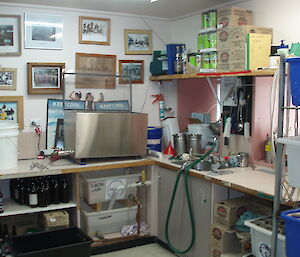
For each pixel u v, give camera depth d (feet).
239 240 9.60
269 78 10.71
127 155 11.89
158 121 14.90
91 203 11.62
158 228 12.39
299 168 6.59
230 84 11.32
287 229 6.67
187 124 14.33
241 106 11.04
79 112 11.57
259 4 11.18
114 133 11.58
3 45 12.14
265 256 7.81
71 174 11.55
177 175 10.87
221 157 11.37
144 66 14.46
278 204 7.12
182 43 14.40
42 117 12.75
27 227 12.03
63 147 12.54
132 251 11.88
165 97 14.94
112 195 11.89
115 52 13.89
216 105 12.80
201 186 10.11
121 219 12.26
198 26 13.62
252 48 9.99
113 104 13.66
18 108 12.35
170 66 13.20
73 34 13.09
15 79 12.30
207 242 10.02
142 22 14.33
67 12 12.93
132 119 11.80
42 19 12.59
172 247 11.41
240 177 9.45
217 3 12.28
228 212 9.34
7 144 10.57
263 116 10.80
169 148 13.34
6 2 12.00
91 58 13.41
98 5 12.57
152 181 12.30
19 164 11.35
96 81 13.46
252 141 10.82
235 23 10.80
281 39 10.62
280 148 7.00
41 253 8.61
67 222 11.08
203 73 11.53
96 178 11.59
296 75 6.54
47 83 12.73
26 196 10.98
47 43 12.71
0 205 10.35
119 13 13.75
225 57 10.84
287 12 10.40
